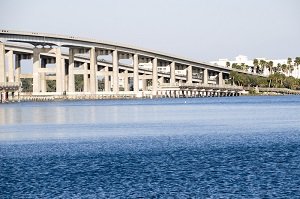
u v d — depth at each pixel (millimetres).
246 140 80000
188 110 172250
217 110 170500
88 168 56844
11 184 49438
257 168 54438
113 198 43562
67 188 47375
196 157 62781
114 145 76312
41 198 44094
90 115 149500
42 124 118750
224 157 62312
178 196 43594
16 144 80500
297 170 53031
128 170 55031
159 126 109250
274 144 74125
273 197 42656
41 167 58250
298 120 120375
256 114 145750
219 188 45812
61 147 75438
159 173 52906
